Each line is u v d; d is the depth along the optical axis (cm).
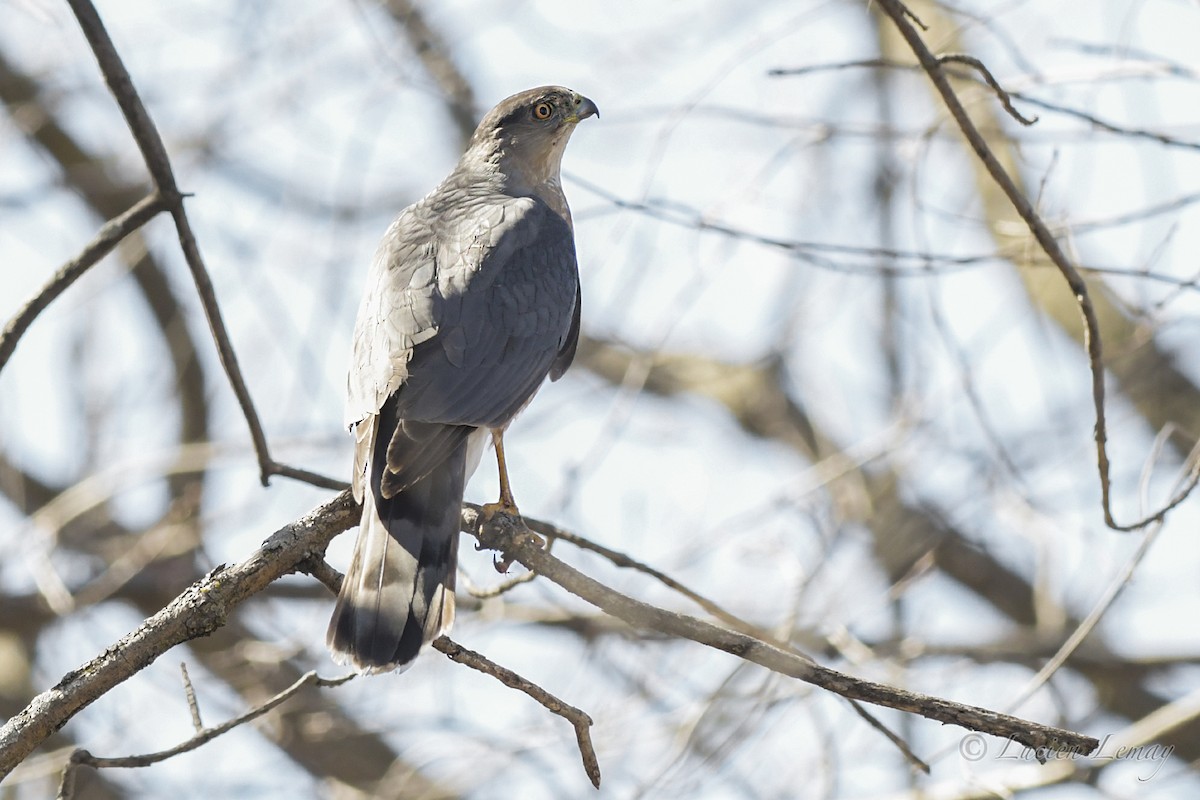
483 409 925
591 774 709
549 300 1005
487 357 948
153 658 727
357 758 1512
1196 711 1196
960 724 683
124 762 750
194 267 875
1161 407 1510
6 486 1608
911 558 1448
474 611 1322
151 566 1528
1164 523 1047
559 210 1176
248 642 1445
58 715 699
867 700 693
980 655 1398
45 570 1416
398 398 899
